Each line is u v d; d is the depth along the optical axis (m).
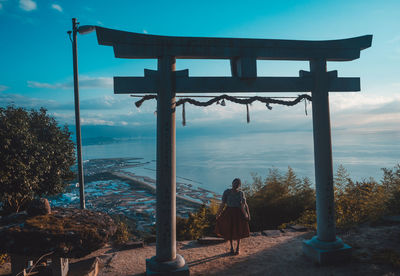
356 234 5.53
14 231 3.39
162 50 4.07
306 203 8.83
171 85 4.13
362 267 4.07
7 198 7.95
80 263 4.31
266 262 4.55
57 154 9.52
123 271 4.44
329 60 4.88
